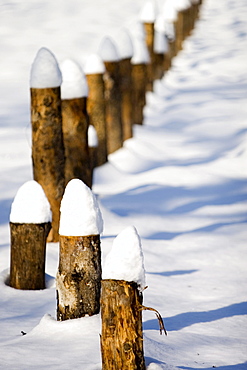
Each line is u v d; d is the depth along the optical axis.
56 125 10.29
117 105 16.78
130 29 38.16
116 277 5.33
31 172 15.23
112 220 11.90
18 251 8.15
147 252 10.31
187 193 14.34
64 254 6.66
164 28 29.94
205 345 6.62
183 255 10.36
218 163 16.75
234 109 23.28
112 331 5.35
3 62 29.92
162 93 26.53
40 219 8.09
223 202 13.69
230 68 31.77
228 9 53.16
